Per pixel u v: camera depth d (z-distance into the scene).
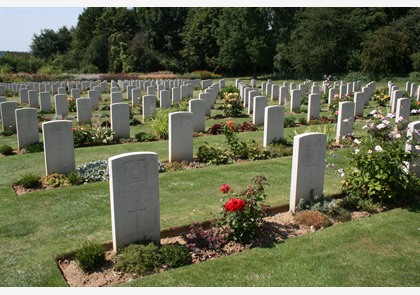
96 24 78.56
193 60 71.75
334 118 18.70
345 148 13.05
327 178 10.02
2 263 6.13
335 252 6.34
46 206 8.35
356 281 5.57
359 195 8.30
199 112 15.98
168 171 10.80
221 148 13.07
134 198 6.31
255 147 12.50
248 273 5.76
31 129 13.34
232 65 63.66
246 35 60.69
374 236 6.85
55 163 10.17
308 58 53.91
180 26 79.12
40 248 6.57
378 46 47.16
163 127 15.27
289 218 7.72
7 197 8.90
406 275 5.71
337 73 53.28
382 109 22.92
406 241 6.68
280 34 60.88
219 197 8.82
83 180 10.04
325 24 52.72
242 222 6.66
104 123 18.52
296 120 18.91
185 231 7.25
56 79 54.78
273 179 10.05
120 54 68.50
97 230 7.22
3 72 58.53
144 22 79.94
